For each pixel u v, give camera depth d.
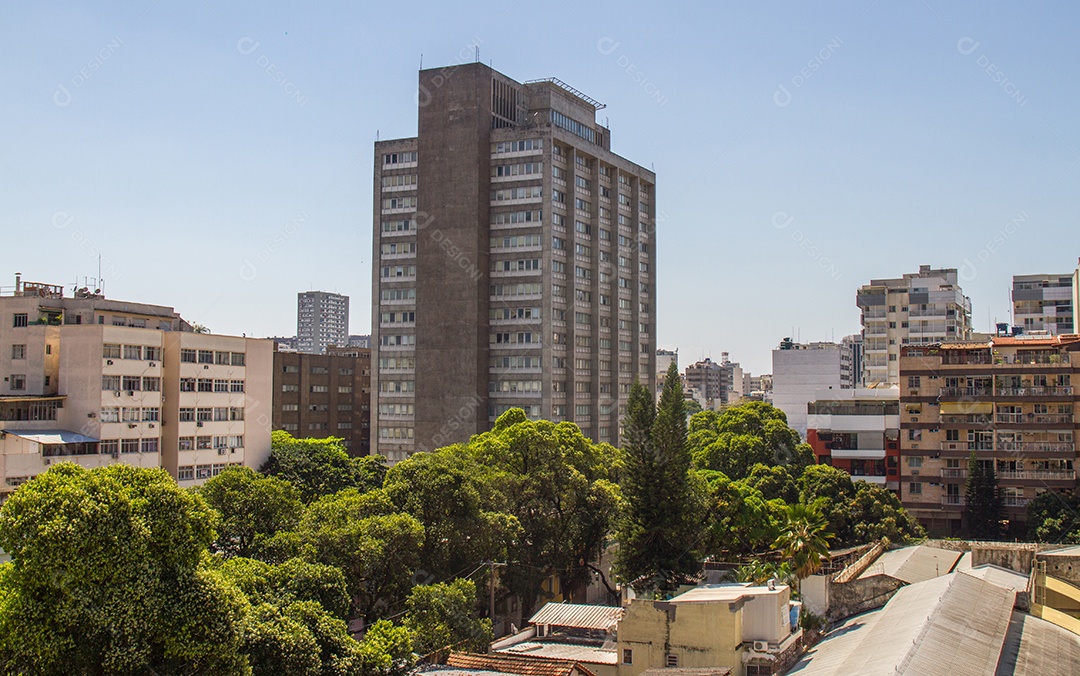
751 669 49.41
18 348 81.12
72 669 36.22
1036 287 176.25
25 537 36.22
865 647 48.25
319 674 43.03
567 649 56.00
